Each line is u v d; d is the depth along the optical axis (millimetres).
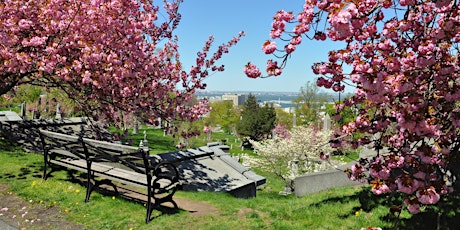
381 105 5020
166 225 5539
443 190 3893
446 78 4234
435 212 6449
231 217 6094
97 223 5586
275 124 46781
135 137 29359
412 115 3855
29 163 8789
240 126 44250
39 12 7480
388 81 3801
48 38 7566
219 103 54969
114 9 7727
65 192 6828
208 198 7672
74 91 9156
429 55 4062
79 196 6688
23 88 19984
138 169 5977
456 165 6680
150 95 9609
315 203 7672
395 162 4434
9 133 10609
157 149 24203
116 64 7656
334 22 3486
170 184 6082
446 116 4070
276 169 21406
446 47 3979
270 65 4406
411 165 4289
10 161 8828
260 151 22094
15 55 7008
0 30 7020
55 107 25500
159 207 6309
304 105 51875
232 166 10875
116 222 5629
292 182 14086
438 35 3781
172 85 10328
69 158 7848
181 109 10469
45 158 7633
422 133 4020
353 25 3646
